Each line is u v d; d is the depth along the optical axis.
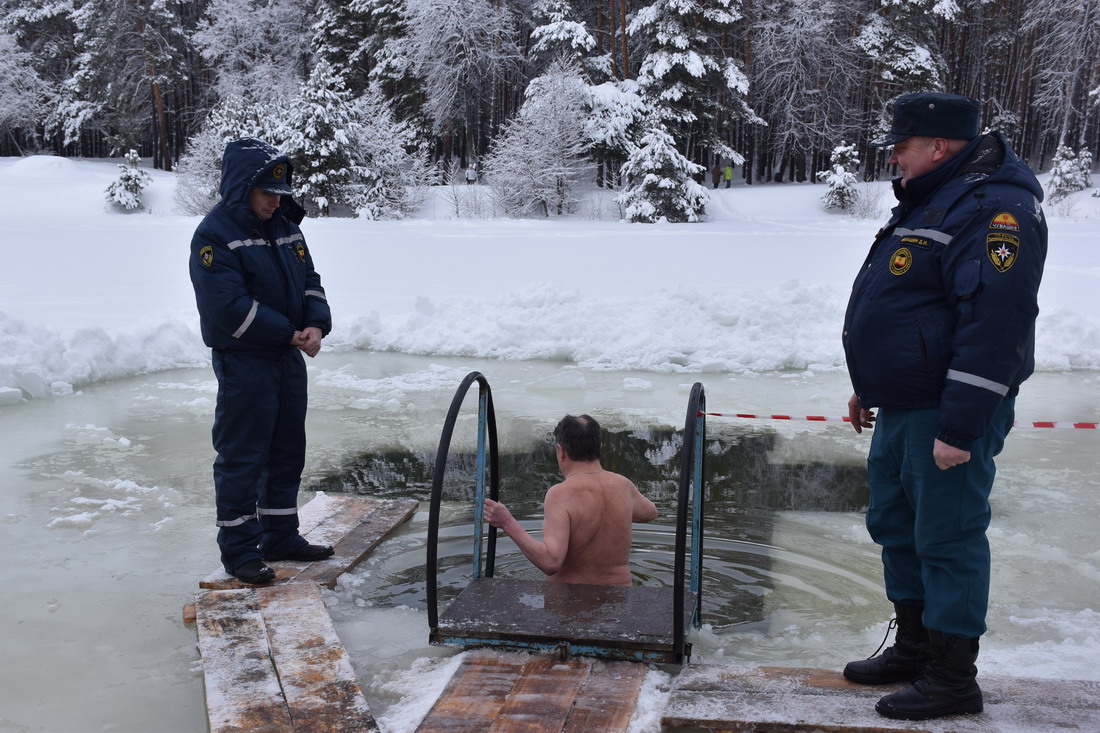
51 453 6.00
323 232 24.09
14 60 51.59
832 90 45.44
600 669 3.01
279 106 35.94
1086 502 5.09
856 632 3.51
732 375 8.66
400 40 41.66
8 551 4.34
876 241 2.78
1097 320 10.33
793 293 10.34
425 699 2.84
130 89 50.25
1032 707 2.70
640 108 40.09
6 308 11.42
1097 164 53.06
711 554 4.34
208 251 3.65
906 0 43.38
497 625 3.18
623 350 9.32
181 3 51.97
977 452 2.54
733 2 41.12
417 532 4.70
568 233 24.52
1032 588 3.92
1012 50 53.03
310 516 4.79
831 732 2.60
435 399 7.75
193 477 5.54
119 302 12.12
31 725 2.83
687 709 2.72
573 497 3.59
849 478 5.60
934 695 2.62
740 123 47.12
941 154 2.61
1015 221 2.39
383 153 35.41
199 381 8.45
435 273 15.37
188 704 2.98
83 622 3.59
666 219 33.84
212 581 3.84
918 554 2.65
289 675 2.98
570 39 40.91
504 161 36.41
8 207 36.59
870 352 2.65
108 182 40.31
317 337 3.87
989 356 2.37
